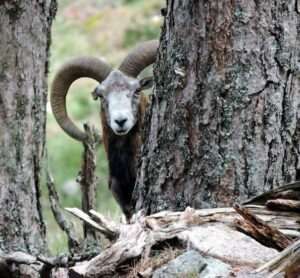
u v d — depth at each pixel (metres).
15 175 13.04
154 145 10.55
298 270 7.88
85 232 13.12
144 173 10.77
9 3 12.84
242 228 8.73
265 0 9.82
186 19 10.15
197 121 10.12
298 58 9.93
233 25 9.88
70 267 9.55
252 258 8.48
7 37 12.89
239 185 9.98
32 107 13.29
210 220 9.28
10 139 12.96
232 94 9.93
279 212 9.25
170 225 9.20
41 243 13.51
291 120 9.96
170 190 10.36
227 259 8.46
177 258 8.42
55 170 33.72
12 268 11.05
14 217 13.01
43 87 13.61
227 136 9.98
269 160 9.96
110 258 8.92
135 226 9.20
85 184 13.76
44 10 13.41
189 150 10.21
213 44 9.97
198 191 10.15
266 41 9.85
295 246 8.00
